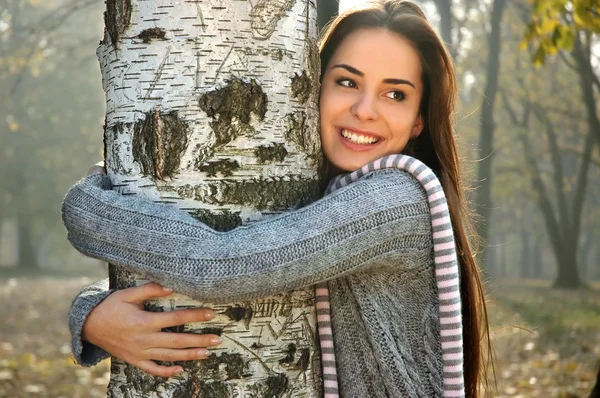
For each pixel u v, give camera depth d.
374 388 2.07
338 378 2.11
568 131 29.66
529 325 12.00
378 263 1.95
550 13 5.29
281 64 1.87
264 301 1.86
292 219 1.82
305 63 1.94
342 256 1.83
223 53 1.80
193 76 1.80
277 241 1.76
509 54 23.17
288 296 1.91
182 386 1.80
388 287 2.05
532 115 29.66
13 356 8.88
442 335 2.03
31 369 7.84
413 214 1.96
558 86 24.38
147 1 1.82
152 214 1.78
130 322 1.79
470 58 22.39
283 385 1.88
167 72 1.81
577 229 24.03
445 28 12.16
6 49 12.84
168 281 1.75
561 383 7.09
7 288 23.31
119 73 1.87
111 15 1.90
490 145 10.62
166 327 1.81
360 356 2.09
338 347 2.11
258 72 1.83
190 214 1.81
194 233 1.75
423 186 2.01
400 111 2.22
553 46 5.29
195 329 1.81
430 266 2.06
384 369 2.05
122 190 1.88
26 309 15.66
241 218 1.84
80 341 1.87
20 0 13.48
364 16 2.20
